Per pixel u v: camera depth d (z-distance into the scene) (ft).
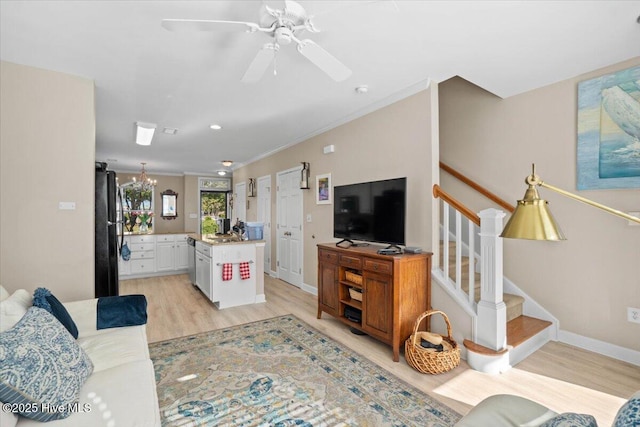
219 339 9.87
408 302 8.79
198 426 5.92
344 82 9.62
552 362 8.23
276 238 19.35
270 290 16.24
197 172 27.61
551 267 9.66
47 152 8.47
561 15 6.31
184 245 22.33
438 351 7.85
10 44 7.28
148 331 10.60
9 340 4.10
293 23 5.43
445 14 6.28
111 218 11.35
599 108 8.61
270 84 9.71
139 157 20.83
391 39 7.23
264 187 20.98
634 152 8.00
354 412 6.32
